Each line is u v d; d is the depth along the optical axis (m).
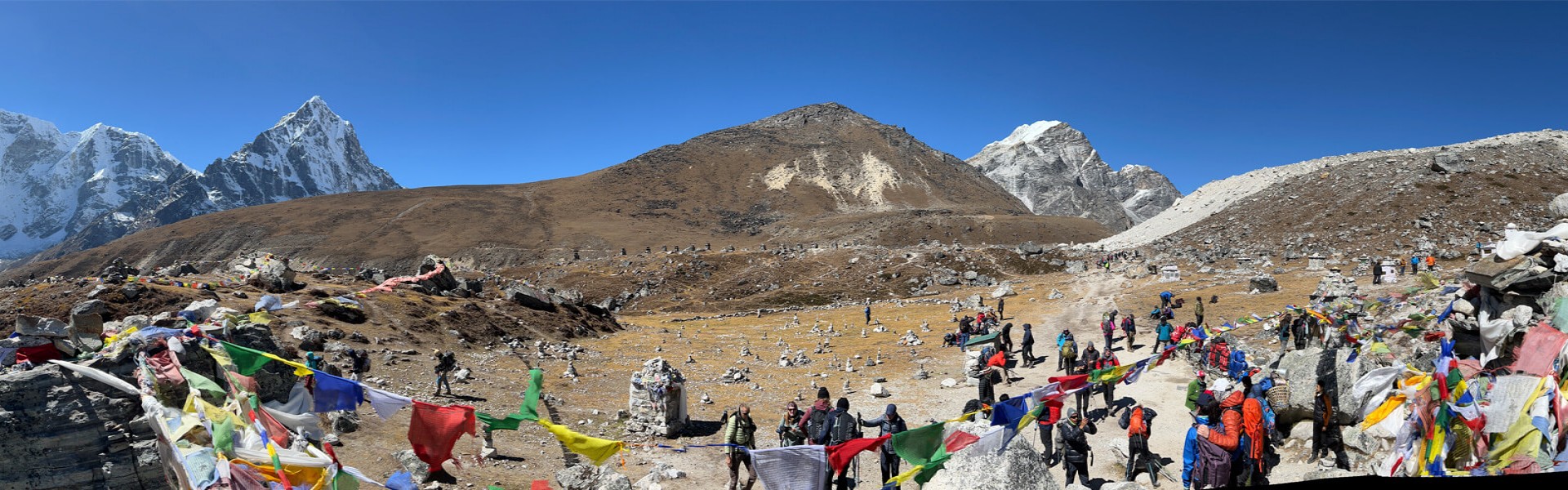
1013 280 83.38
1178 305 44.16
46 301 30.59
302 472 8.24
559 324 44.12
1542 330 8.12
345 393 8.98
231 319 13.53
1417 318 18.09
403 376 26.06
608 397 26.33
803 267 108.06
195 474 8.00
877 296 88.88
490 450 17.34
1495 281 13.73
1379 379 10.15
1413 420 8.81
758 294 97.81
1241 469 10.68
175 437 8.47
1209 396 11.18
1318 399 14.03
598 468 16.05
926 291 85.31
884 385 27.38
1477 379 8.24
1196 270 72.06
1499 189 88.56
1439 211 85.69
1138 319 42.16
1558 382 7.60
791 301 89.50
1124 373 11.45
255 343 14.70
